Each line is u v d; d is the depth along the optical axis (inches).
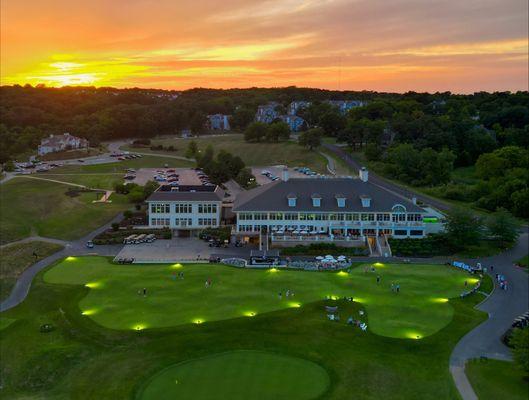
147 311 3838.6
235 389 2760.8
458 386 2871.6
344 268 4877.0
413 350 3250.5
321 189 5974.4
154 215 6240.2
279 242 5575.8
